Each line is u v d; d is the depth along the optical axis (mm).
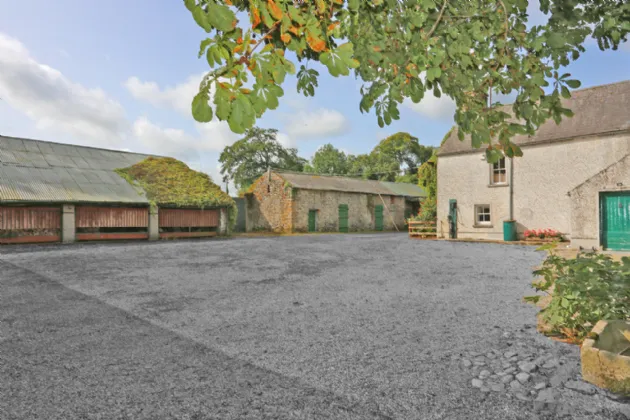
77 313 5082
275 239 19984
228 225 23516
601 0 1865
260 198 28969
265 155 45406
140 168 23391
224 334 4145
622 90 15469
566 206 14906
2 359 3455
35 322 4656
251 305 5461
